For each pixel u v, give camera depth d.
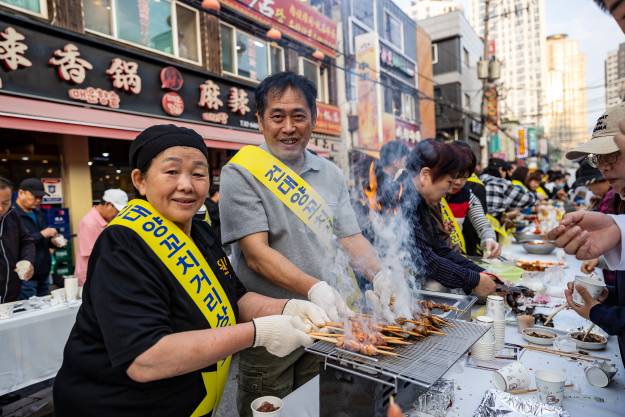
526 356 1.64
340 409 1.15
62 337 2.88
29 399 3.19
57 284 5.35
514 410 1.13
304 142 1.82
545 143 34.97
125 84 5.87
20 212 3.88
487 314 1.73
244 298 1.55
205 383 1.27
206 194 1.29
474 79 22.89
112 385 1.11
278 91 1.72
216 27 7.61
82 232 3.83
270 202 1.78
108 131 5.23
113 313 1.03
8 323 2.58
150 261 1.15
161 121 6.42
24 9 4.79
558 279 2.64
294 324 1.25
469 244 3.38
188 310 1.20
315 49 10.38
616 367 1.48
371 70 12.20
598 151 1.33
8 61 4.59
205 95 7.27
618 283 1.58
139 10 6.31
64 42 5.17
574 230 1.18
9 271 3.45
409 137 15.44
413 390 1.24
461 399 1.31
